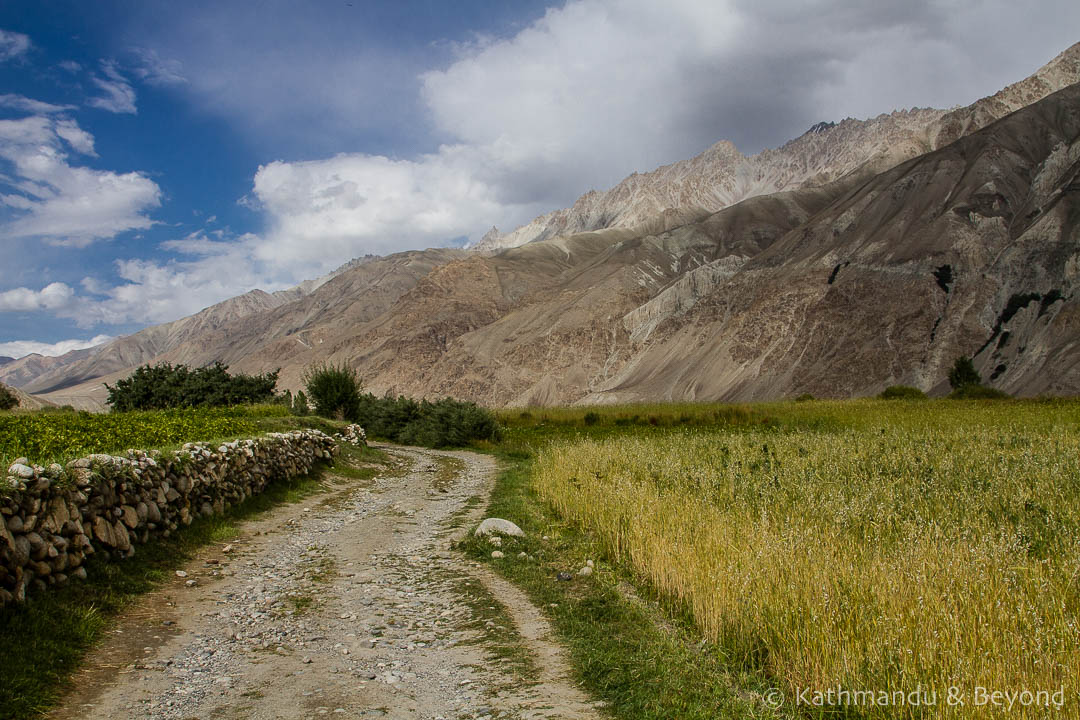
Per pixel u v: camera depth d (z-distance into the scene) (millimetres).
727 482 15055
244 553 12812
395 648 7902
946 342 160875
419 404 55969
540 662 7340
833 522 10664
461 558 12547
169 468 13117
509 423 56531
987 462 16594
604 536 12953
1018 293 162250
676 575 9156
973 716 5129
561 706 6199
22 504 8539
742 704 6055
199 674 7109
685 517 11570
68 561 9125
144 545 11398
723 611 7773
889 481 14305
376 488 23641
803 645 6602
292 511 17656
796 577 7754
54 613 8016
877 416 40062
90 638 7852
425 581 10977
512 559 12094
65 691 6555
